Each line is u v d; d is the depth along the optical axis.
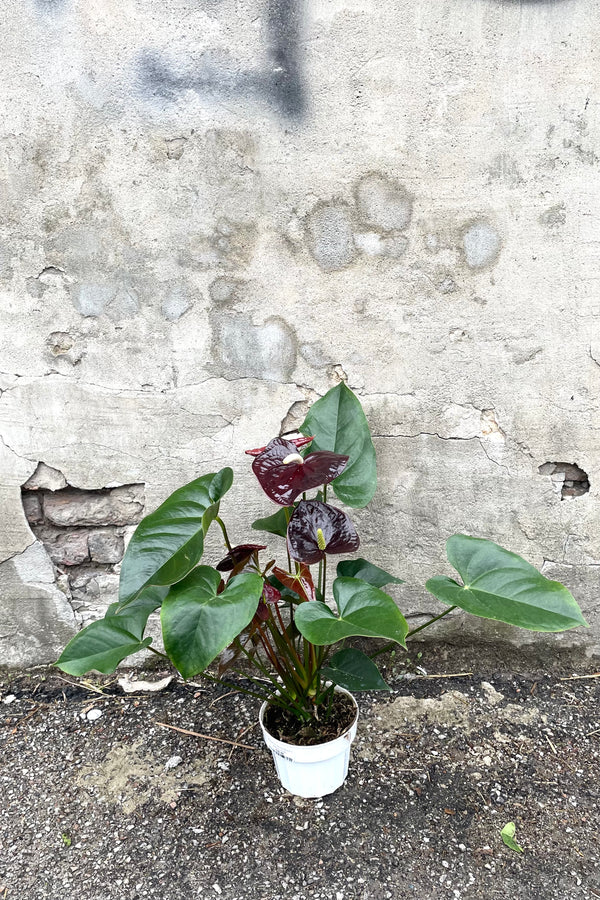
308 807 0.87
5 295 0.98
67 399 1.02
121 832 0.85
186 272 0.97
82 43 0.89
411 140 0.92
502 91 0.90
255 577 0.74
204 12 0.88
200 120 0.91
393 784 0.90
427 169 0.93
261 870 0.79
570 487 1.04
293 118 0.91
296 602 0.88
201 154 0.92
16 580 1.10
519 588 0.77
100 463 1.05
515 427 1.01
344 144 0.92
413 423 1.02
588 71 0.89
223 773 0.93
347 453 0.89
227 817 0.86
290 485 0.79
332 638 0.68
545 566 1.07
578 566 1.07
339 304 0.98
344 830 0.83
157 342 0.99
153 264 0.96
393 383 1.01
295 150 0.92
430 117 0.91
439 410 1.01
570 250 0.94
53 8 0.88
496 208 0.94
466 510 1.06
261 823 0.85
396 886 0.77
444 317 0.98
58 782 0.93
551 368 0.99
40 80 0.90
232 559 0.85
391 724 1.00
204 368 1.00
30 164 0.93
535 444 1.02
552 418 1.01
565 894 0.75
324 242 0.96
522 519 1.05
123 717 1.04
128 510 1.08
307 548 0.79
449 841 0.82
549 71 0.89
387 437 1.03
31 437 1.04
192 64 0.90
